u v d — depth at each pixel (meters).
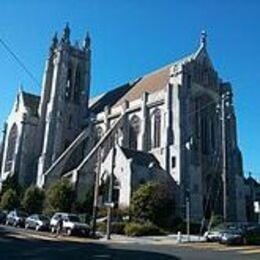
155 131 84.50
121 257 24.98
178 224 65.69
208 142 85.38
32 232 47.53
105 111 96.75
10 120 108.56
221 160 85.06
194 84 86.44
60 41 110.94
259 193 93.44
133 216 64.62
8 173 99.69
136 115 89.25
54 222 52.00
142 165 73.62
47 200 74.81
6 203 81.31
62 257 23.91
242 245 40.16
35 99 110.00
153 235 56.66
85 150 96.44
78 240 41.56
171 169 76.88
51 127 100.94
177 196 74.19
